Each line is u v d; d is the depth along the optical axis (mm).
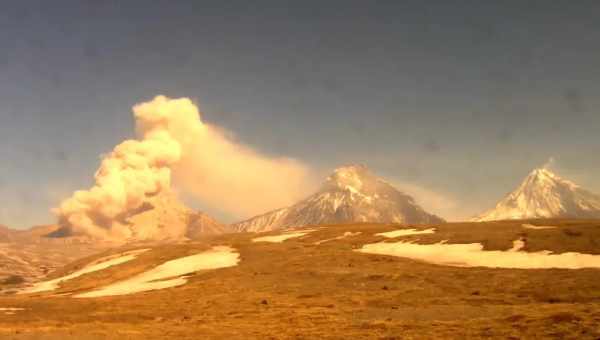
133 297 92375
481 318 56062
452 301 71438
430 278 88062
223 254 142250
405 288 83188
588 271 82438
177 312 76188
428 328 52281
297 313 68688
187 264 132750
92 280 130250
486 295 73938
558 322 49875
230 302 81812
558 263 91062
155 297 90875
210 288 96312
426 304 70688
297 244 147000
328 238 152500
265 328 58688
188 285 102938
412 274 92125
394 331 52062
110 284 122125
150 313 76250
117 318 73500
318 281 94562
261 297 84625
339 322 59781
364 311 67375
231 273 111188
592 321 49031
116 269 138125
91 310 81375
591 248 96750
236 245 155750
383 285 86938
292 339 50844
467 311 62281
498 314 59000
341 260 111625
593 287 71938
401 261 106062
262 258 128375
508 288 76438
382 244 129000
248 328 59281
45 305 87562
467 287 79812
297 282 95625
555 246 101250
